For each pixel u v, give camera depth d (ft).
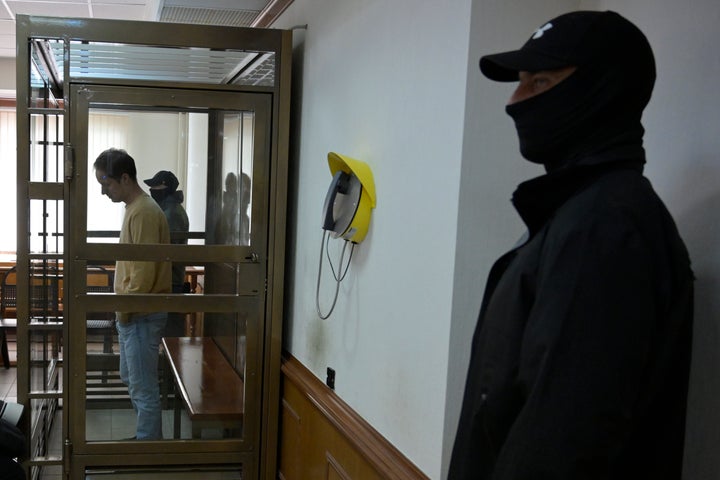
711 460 3.92
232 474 10.10
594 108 3.17
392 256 6.24
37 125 9.62
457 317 5.09
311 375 8.76
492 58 3.40
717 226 3.93
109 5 15.84
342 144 7.80
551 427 2.77
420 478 5.43
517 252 3.54
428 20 5.61
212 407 9.95
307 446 8.68
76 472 9.62
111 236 9.36
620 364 2.74
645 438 3.22
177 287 9.62
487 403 3.28
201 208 9.61
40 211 9.47
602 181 3.07
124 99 9.22
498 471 2.97
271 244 9.79
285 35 9.52
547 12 5.12
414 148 5.82
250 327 9.83
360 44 7.25
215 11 11.65
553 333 2.84
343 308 7.62
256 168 9.64
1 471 7.77
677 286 3.08
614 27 3.14
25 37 8.93
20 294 9.34
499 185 5.11
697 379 4.04
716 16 3.99
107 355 9.57
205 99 9.41
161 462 9.82
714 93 4.00
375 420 6.54
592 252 2.85
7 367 18.19
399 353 6.01
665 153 4.40
